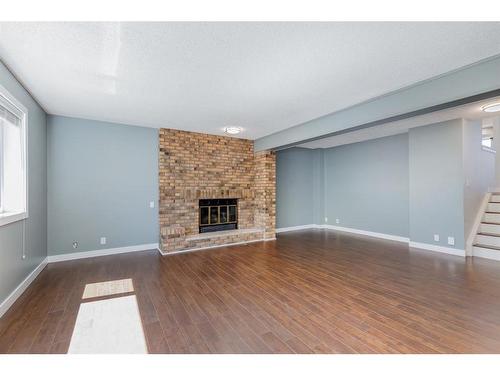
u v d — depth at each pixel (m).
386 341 1.92
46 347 1.85
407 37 1.96
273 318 2.27
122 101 3.38
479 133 4.66
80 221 4.18
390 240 5.68
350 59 2.29
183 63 2.36
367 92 3.03
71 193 4.10
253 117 4.11
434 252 4.53
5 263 2.44
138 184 4.70
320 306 2.50
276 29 1.86
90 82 2.77
